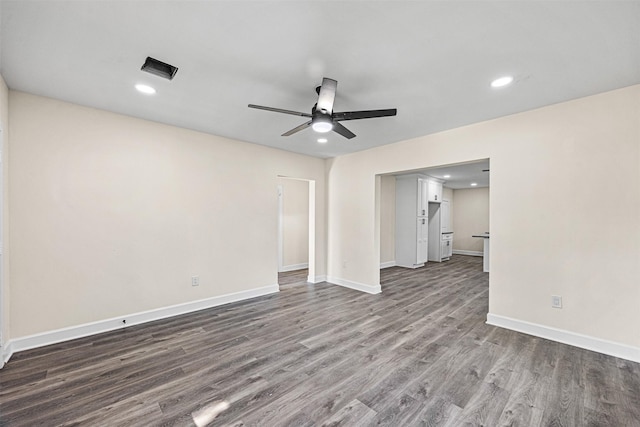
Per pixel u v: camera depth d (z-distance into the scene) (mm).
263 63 2084
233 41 1823
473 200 9672
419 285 5176
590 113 2637
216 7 1512
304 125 2549
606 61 2033
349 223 5051
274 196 4676
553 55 1962
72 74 2266
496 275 3211
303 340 2857
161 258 3457
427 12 1542
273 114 3127
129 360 2443
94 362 2402
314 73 2221
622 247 2496
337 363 2406
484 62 2055
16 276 2559
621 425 1689
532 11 1529
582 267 2686
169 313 3520
